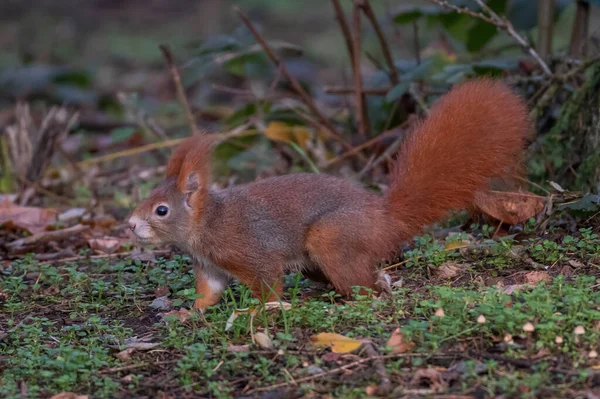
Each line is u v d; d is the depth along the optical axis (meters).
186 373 7.64
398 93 12.94
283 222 9.17
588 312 7.70
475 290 9.02
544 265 9.59
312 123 14.48
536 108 12.21
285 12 37.06
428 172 9.39
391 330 8.23
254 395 7.31
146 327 9.08
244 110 15.75
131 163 17.55
